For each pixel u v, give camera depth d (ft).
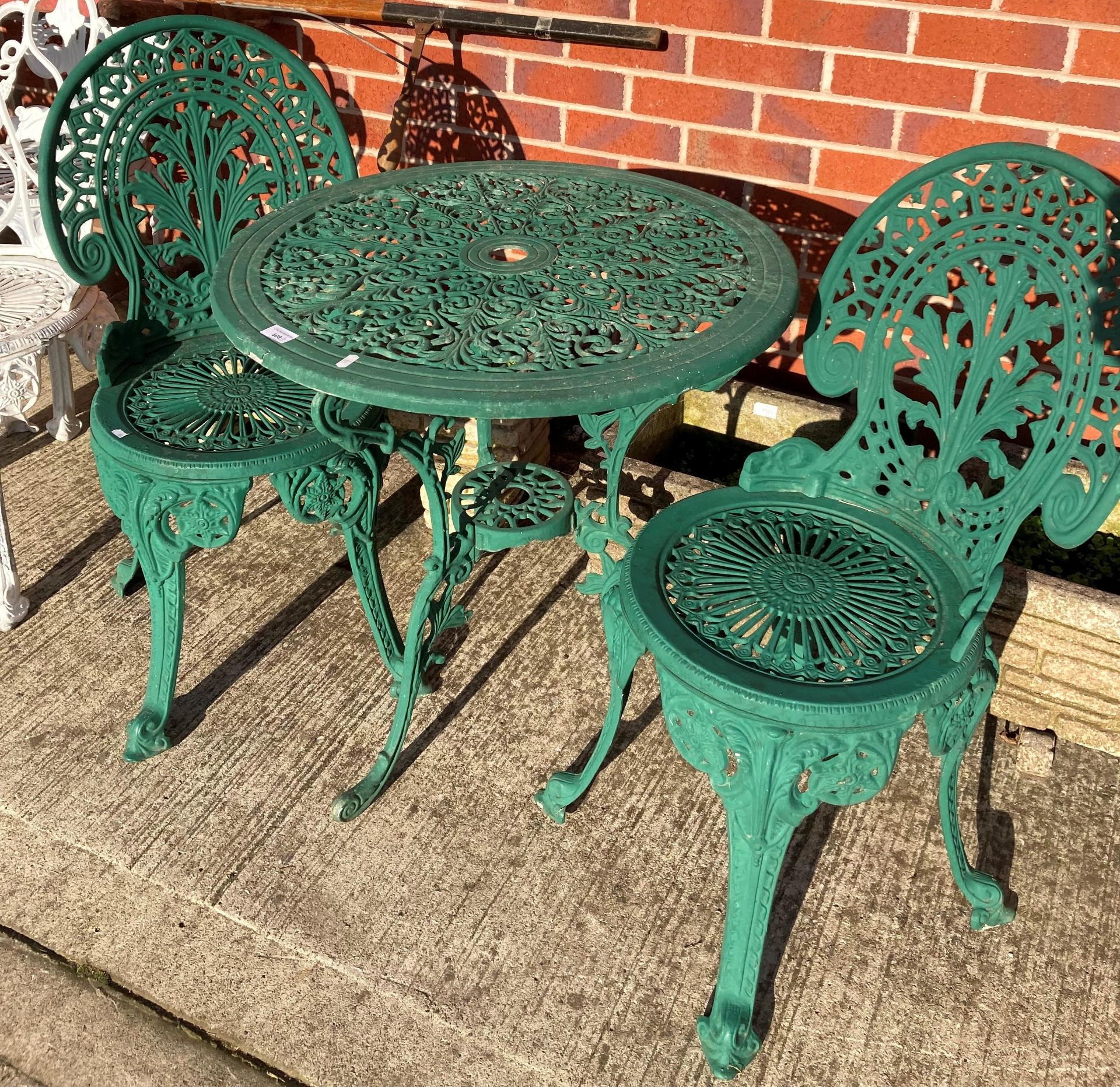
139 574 10.38
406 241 7.97
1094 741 8.78
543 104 10.21
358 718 9.19
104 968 7.48
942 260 7.18
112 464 8.05
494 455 10.02
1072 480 6.51
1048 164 6.64
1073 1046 7.00
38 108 10.75
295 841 8.23
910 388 10.22
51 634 9.90
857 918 7.72
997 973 7.39
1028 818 8.38
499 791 8.61
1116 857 8.11
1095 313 6.41
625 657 7.43
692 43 9.37
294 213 8.32
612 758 8.88
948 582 7.07
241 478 7.86
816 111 9.27
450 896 7.88
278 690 9.42
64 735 8.98
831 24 8.86
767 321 7.04
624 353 6.72
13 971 7.46
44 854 8.13
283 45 10.04
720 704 6.25
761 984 7.34
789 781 6.26
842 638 6.60
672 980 7.38
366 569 8.82
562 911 7.79
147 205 9.64
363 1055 7.02
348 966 7.45
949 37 8.57
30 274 10.25
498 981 7.38
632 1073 6.90
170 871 8.01
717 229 8.20
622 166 10.25
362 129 11.11
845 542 7.40
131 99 8.84
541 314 7.11
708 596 6.89
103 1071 6.98
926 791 8.60
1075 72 8.36
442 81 10.49
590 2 9.56
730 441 10.75
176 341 9.40
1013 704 8.94
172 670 8.68
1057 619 8.29
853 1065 6.92
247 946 7.59
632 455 10.02
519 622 10.11
